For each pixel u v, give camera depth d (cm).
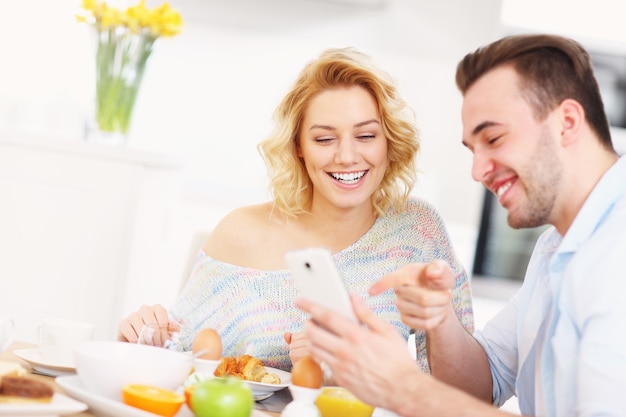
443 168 435
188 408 138
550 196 146
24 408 118
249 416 128
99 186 325
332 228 210
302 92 201
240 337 203
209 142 438
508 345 182
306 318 203
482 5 429
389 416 153
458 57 432
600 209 142
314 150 199
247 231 213
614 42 430
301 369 141
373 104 198
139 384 134
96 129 345
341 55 200
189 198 428
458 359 175
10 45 428
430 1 430
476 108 147
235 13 431
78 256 325
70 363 156
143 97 436
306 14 431
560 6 431
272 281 205
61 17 431
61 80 434
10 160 322
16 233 323
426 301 145
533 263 171
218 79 436
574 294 136
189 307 210
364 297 206
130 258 328
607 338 128
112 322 328
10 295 323
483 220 436
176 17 345
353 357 128
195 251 228
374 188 203
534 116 143
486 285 436
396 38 432
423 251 213
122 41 341
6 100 405
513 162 145
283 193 210
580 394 128
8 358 162
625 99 432
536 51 145
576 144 144
